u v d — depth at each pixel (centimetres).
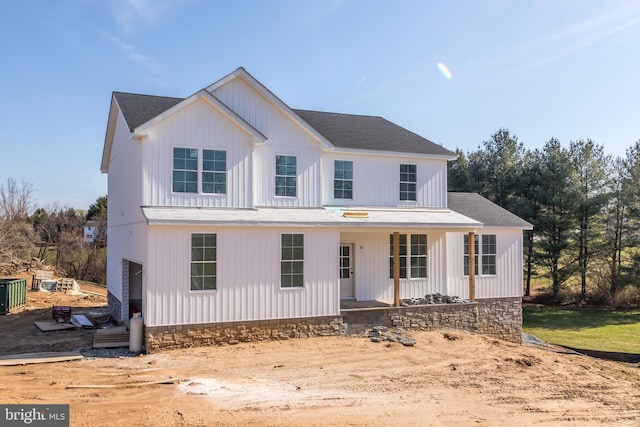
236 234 1558
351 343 1597
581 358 1733
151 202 1530
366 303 1919
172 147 1567
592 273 3534
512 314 2180
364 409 983
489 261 2162
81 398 993
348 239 1978
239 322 1551
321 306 1677
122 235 1941
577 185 3475
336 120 2264
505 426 936
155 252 1444
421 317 1834
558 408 1074
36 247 4316
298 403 1005
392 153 2014
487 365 1406
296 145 1809
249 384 1130
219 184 1630
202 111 1614
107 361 1328
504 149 4150
